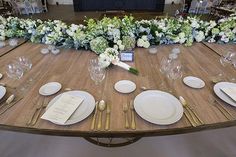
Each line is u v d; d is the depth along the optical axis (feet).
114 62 4.09
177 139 5.30
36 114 2.89
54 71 4.11
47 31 5.27
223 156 4.85
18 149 5.09
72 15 14.34
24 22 5.81
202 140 5.28
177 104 3.04
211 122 2.76
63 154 4.93
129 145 5.12
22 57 4.62
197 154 4.91
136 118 2.84
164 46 5.42
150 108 2.98
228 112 2.93
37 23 5.64
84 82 3.70
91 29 4.93
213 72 4.04
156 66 4.30
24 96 3.29
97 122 2.76
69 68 4.24
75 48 5.20
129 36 4.95
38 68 4.23
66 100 3.09
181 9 14.84
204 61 4.54
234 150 5.01
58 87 3.51
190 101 3.17
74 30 5.01
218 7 12.87
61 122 2.70
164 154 4.91
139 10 15.20
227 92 3.24
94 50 4.76
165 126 2.70
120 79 3.78
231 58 4.53
